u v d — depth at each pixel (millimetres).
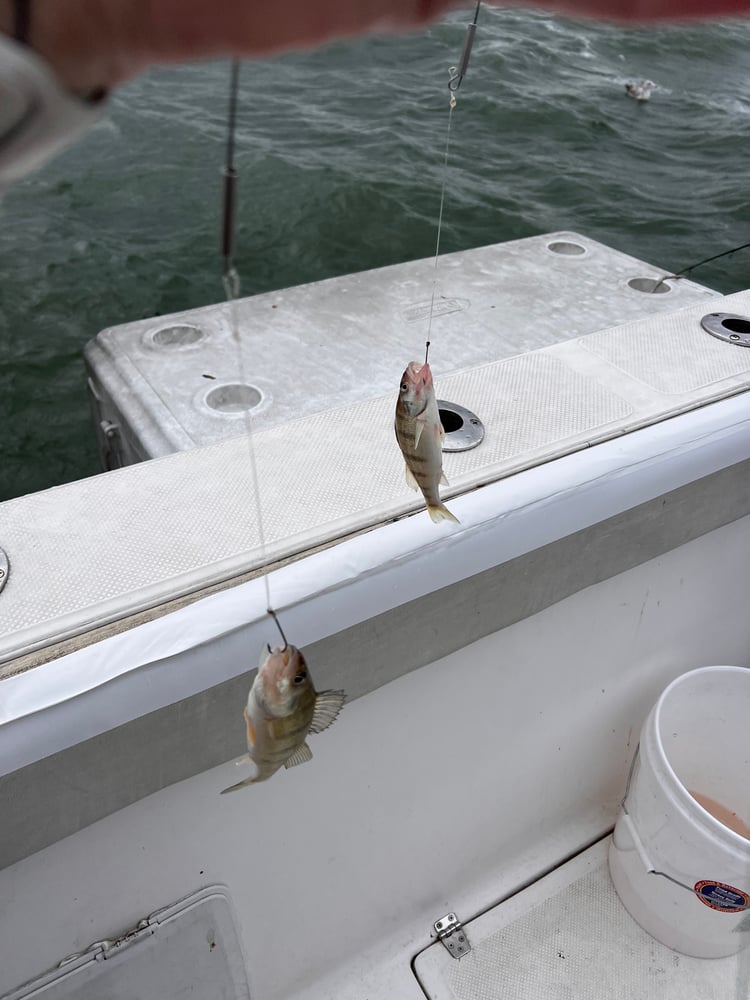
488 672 1871
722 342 2295
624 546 1873
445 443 1782
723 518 2051
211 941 1713
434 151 7859
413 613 1571
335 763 1714
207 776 1518
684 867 1940
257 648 1383
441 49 10664
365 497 1642
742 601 2422
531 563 1708
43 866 1413
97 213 6453
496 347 2715
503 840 2254
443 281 3215
